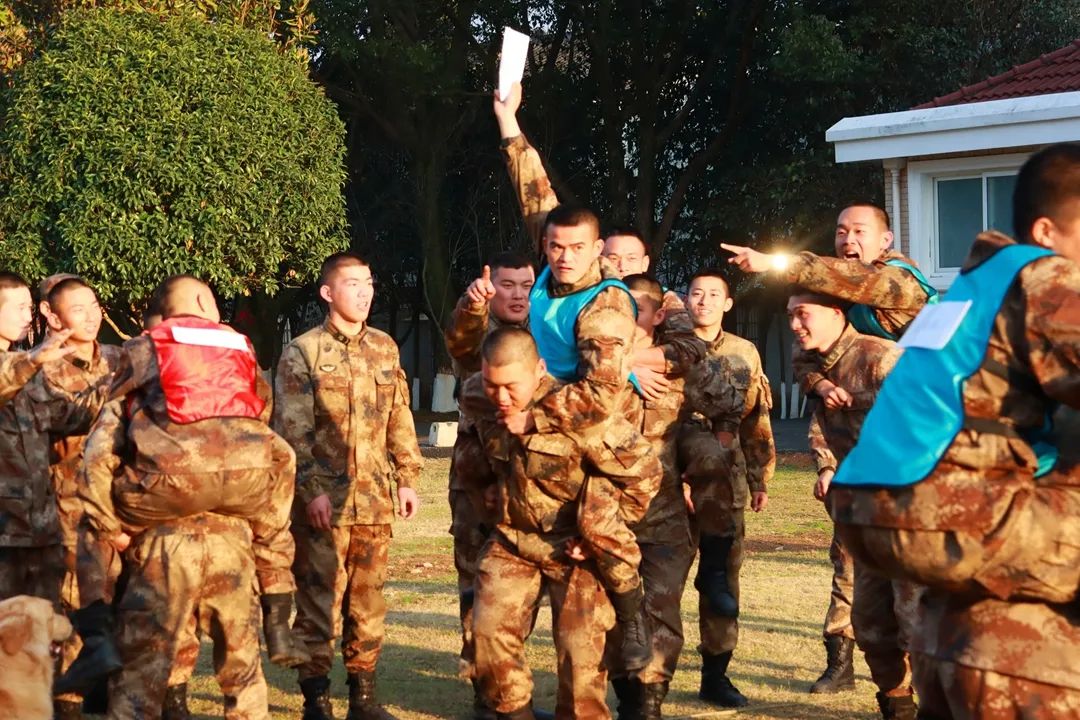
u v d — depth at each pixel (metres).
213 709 6.52
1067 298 3.27
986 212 16.61
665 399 6.29
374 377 6.52
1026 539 3.29
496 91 5.84
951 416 3.37
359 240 30.31
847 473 3.54
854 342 5.66
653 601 6.08
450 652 7.86
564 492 4.90
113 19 18.34
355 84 27.27
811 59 23.47
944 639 3.48
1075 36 23.30
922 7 24.03
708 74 27.20
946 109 16.47
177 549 5.04
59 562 6.41
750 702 6.64
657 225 30.72
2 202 17.92
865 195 24.39
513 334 4.78
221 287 18.97
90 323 6.51
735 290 29.66
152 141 17.98
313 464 6.30
